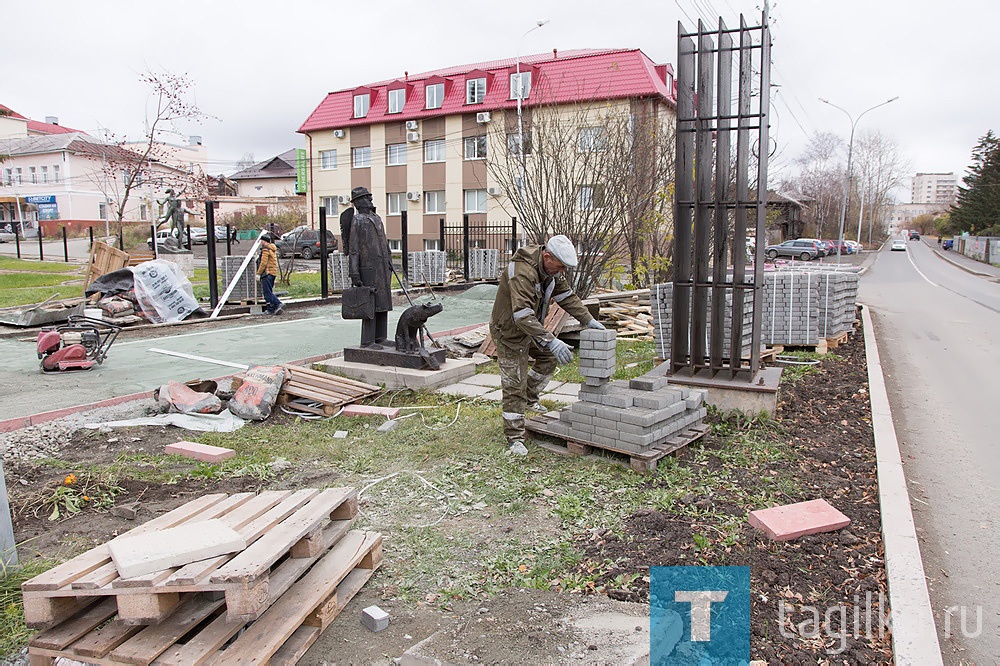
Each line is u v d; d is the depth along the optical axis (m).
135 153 26.59
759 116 5.89
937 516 4.64
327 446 5.63
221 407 6.60
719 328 6.64
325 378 7.17
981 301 20.14
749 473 5.00
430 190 37.97
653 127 14.65
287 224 46.91
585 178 12.97
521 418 5.42
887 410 6.66
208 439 5.82
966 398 7.97
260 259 13.86
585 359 5.23
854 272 12.29
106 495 4.58
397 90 38.38
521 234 25.02
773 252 47.81
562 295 5.48
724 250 6.72
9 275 22.89
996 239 44.56
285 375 6.80
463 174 36.69
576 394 7.48
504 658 2.79
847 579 3.53
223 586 2.45
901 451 6.04
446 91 36.72
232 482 4.85
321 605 2.97
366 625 3.10
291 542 2.77
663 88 26.95
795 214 58.69
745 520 4.17
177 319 12.76
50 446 5.52
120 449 5.53
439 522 4.18
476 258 22.69
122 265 14.00
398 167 38.94
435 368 7.73
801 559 3.72
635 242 14.44
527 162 14.42
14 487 4.64
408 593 3.38
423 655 2.81
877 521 4.20
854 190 80.44
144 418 6.36
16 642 2.91
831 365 9.06
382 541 3.74
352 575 3.39
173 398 6.51
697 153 6.15
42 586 2.45
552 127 13.76
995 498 4.95
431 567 3.62
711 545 3.82
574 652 2.82
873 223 88.69
